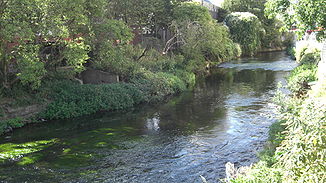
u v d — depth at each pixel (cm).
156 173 813
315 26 844
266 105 1488
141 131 1191
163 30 2847
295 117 422
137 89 1689
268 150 860
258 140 1023
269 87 1933
